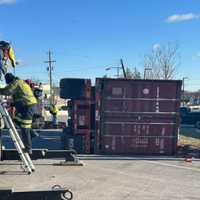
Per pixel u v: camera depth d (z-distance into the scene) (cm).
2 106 1053
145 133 1473
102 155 1440
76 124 1473
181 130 2959
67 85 1480
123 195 880
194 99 8581
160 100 1469
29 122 1148
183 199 862
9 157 1160
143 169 1176
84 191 902
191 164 1281
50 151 1195
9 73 1132
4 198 705
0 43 1080
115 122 1465
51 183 965
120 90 1461
